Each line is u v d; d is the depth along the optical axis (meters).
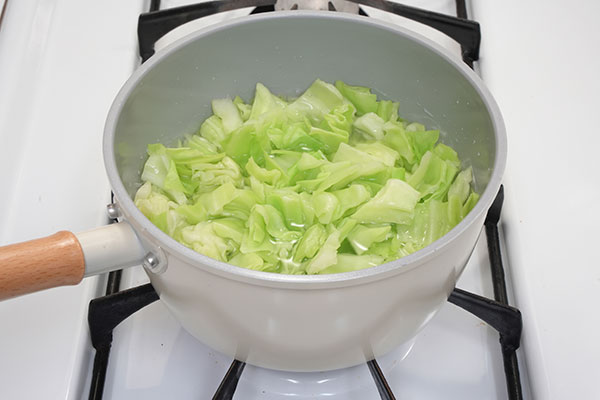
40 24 0.74
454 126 0.63
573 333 0.58
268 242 0.58
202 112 0.66
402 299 0.52
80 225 0.63
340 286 0.49
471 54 0.73
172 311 0.56
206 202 0.60
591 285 0.60
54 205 0.64
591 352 0.57
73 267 0.51
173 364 0.59
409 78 0.64
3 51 0.71
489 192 0.52
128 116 0.58
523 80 0.71
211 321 0.53
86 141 0.67
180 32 0.75
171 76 0.62
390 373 0.59
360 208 0.59
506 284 0.62
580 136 0.68
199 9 0.72
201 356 0.59
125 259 0.52
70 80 0.71
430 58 0.62
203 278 0.51
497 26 0.74
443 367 0.59
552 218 0.63
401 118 0.67
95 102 0.70
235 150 0.64
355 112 0.67
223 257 0.59
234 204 0.61
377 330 0.53
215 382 0.58
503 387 0.58
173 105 0.63
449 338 0.60
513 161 0.66
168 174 0.61
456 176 0.62
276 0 0.72
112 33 0.74
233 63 0.64
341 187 0.62
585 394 0.55
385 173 0.62
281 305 0.50
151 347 0.60
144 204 0.59
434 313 0.55
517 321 0.58
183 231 0.59
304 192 0.61
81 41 0.74
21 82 0.70
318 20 0.63
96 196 0.64
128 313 0.58
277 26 0.63
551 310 0.59
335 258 0.56
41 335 0.58
